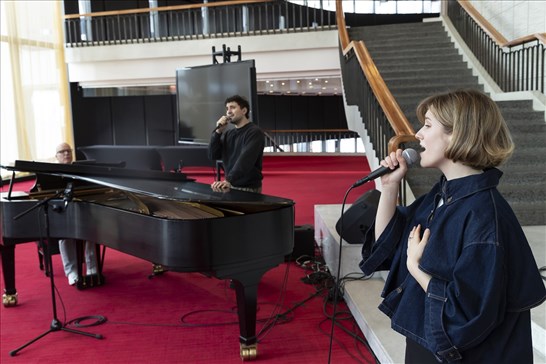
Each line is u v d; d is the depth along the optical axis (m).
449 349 1.19
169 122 16.64
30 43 11.95
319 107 22.72
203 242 2.66
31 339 3.34
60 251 4.53
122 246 3.02
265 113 20.44
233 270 2.81
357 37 10.31
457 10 9.68
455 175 1.33
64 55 13.21
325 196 8.87
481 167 1.29
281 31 10.73
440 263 1.25
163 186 3.41
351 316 3.59
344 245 3.93
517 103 6.46
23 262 5.25
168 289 4.32
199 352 3.11
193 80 7.61
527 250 1.25
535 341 2.61
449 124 1.28
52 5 12.72
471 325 1.15
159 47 11.45
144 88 14.49
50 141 12.65
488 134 1.24
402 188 4.41
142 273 4.80
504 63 7.79
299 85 17.78
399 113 4.22
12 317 3.74
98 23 14.05
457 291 1.18
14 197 3.85
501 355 1.24
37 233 3.61
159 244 2.72
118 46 11.68
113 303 3.99
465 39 9.14
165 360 3.01
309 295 4.06
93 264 4.43
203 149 10.40
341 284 3.80
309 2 18.22
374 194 4.06
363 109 6.18
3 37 11.19
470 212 1.24
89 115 13.85
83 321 3.63
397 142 3.76
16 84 11.48
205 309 3.84
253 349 2.97
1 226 3.68
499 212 1.23
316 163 15.07
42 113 12.36
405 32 10.24
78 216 3.41
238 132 4.21
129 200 3.78
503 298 1.19
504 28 8.34
